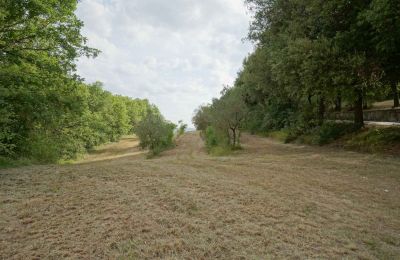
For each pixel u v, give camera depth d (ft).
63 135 77.15
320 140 73.51
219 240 15.14
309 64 54.75
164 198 21.56
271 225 17.76
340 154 52.65
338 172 35.55
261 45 100.73
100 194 22.18
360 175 33.91
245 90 150.20
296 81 66.28
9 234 15.12
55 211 18.48
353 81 57.98
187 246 14.28
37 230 15.65
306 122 93.45
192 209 19.61
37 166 36.04
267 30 87.25
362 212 21.48
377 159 44.09
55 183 25.38
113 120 203.82
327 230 17.66
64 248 13.74
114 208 19.13
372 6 44.39
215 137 109.91
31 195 21.61
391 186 29.04
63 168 33.53
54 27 52.95
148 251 13.61
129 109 281.13
